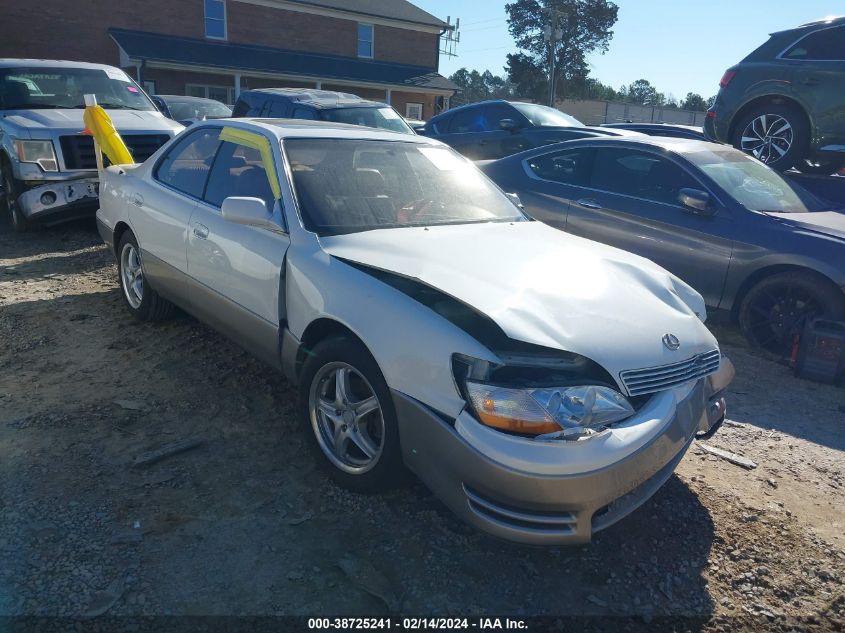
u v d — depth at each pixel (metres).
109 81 9.02
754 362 5.14
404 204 3.77
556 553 2.82
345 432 3.06
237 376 4.25
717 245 5.37
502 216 4.06
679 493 3.31
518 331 2.51
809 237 4.99
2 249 7.29
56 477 3.07
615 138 6.33
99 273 6.51
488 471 2.40
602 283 3.03
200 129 4.50
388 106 11.33
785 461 3.70
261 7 28.80
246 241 3.59
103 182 5.37
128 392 3.97
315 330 3.19
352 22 31.48
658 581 2.70
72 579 2.46
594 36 62.12
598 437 2.44
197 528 2.80
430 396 2.57
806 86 7.36
